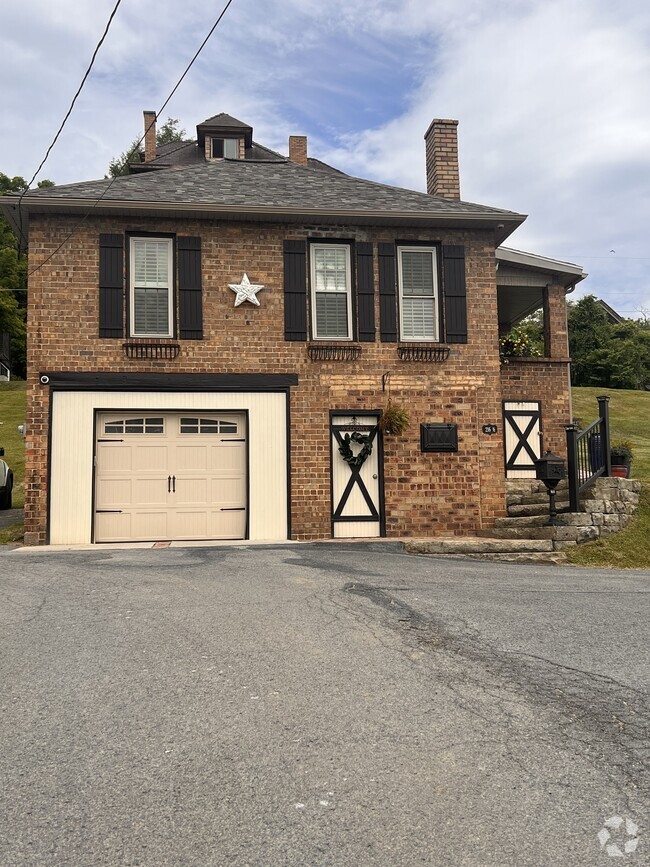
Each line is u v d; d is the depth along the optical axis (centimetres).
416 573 885
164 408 1278
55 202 1239
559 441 1528
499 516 1338
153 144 3019
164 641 548
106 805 310
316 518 1301
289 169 1561
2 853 275
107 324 1269
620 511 1229
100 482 1269
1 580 804
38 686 454
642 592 798
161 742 372
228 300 1309
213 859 272
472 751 360
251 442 1300
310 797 316
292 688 446
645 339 4153
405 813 303
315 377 1320
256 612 636
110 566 904
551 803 311
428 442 1327
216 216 1302
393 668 484
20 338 4403
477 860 271
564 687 453
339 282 1356
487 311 1373
